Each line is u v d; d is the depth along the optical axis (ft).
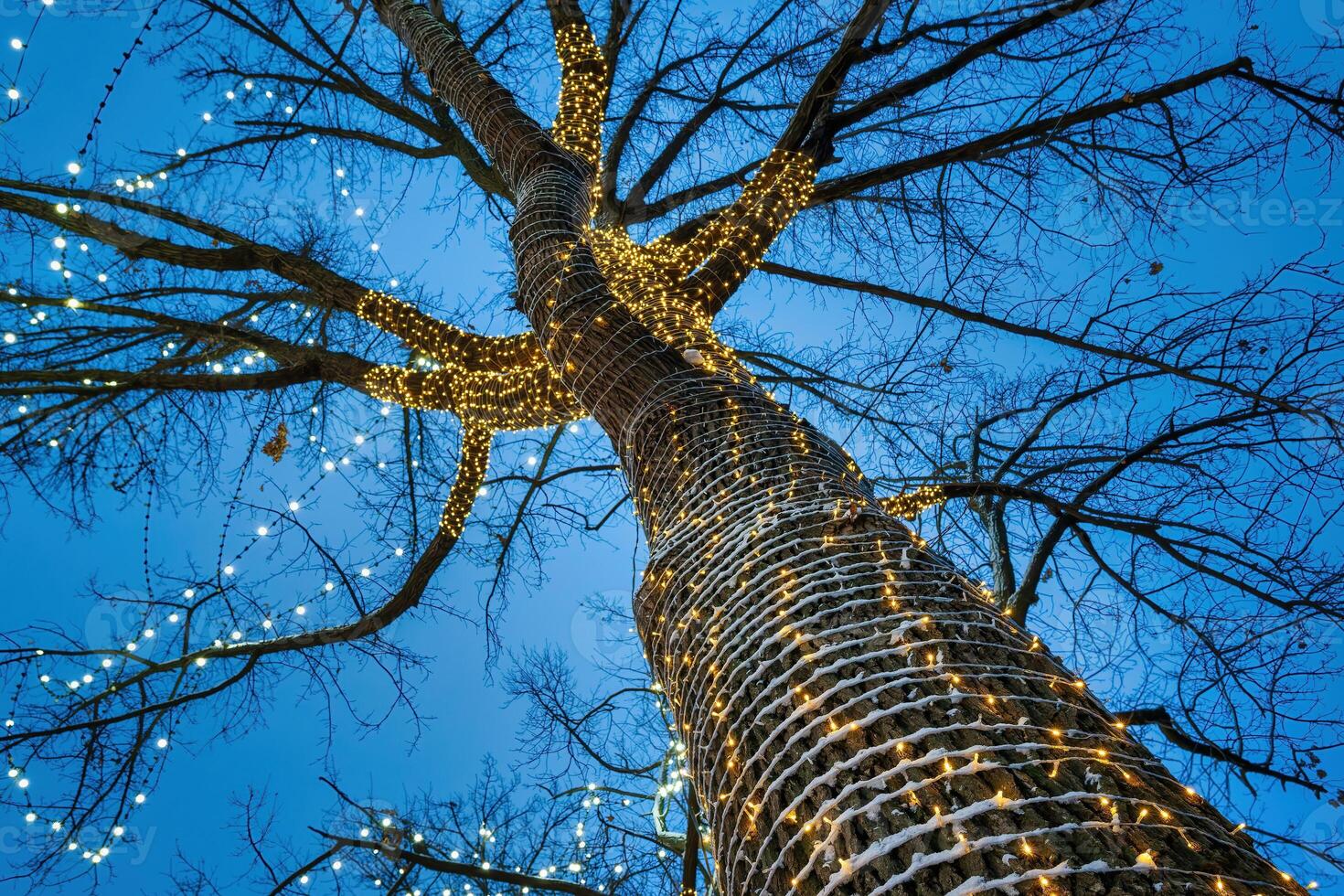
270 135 20.51
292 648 21.03
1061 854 4.94
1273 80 15.83
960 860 5.02
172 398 18.92
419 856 16.28
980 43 14.78
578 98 18.62
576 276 12.35
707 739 7.47
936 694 6.28
